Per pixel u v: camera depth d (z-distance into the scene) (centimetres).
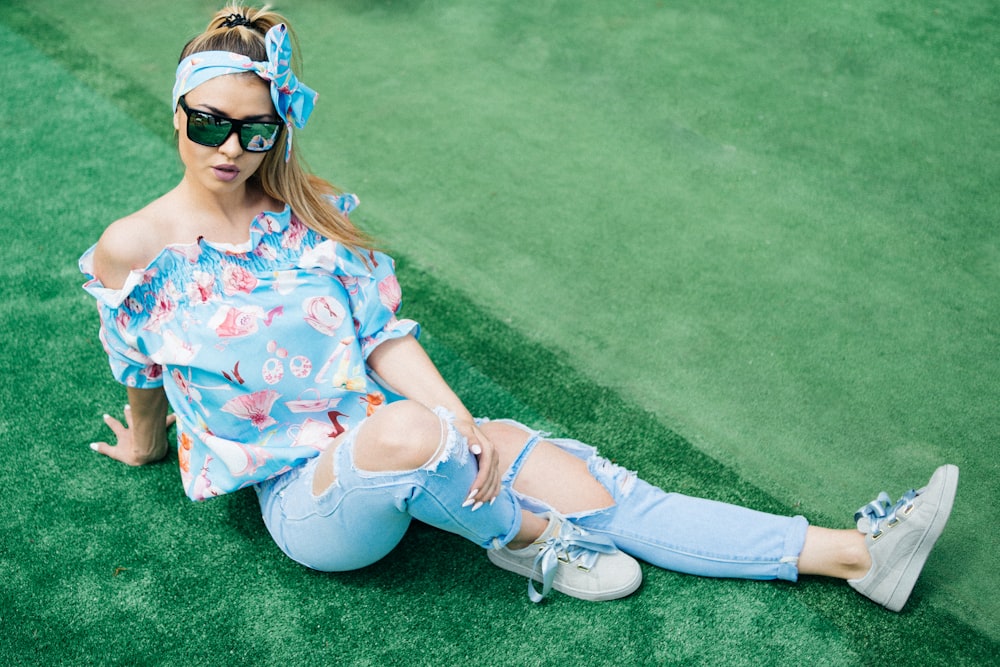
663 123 419
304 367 212
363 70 454
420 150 399
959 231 359
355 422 221
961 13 511
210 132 189
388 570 234
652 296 327
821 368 298
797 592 229
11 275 324
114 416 275
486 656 214
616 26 495
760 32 491
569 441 239
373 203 368
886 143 409
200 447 219
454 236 353
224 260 205
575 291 328
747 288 331
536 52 471
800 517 229
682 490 258
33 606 223
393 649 215
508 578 232
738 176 388
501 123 417
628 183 382
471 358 301
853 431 277
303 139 404
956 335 311
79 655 213
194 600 226
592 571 224
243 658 213
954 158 400
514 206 368
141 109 419
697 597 227
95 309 312
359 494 194
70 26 484
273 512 219
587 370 297
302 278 211
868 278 336
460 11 506
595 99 436
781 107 432
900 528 212
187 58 192
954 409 284
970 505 254
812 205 372
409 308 320
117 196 365
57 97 425
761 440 273
